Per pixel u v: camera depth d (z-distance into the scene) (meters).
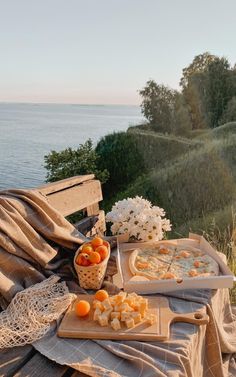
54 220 2.46
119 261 2.28
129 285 2.04
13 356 1.62
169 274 2.16
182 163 7.35
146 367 1.53
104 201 7.82
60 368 1.55
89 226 3.13
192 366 1.68
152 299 1.97
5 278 2.00
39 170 14.94
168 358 1.58
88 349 1.64
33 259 2.20
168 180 7.36
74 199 2.99
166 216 7.21
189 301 1.99
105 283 2.19
